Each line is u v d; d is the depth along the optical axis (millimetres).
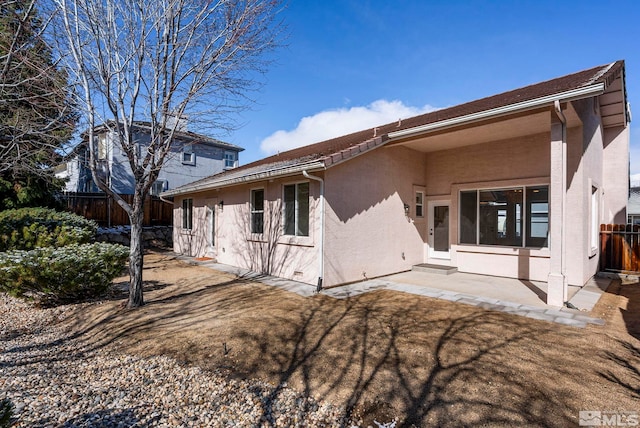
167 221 18344
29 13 5500
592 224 9258
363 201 8859
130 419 2912
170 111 6285
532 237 8812
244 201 11133
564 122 6117
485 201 9727
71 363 4188
